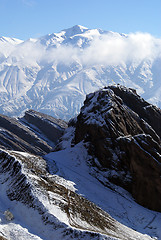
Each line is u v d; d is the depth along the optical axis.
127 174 62.91
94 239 34.62
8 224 34.88
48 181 49.34
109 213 51.00
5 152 53.38
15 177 45.56
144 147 60.78
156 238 46.78
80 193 54.50
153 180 58.34
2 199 41.41
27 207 38.72
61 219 36.78
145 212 56.03
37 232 35.12
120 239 35.88
